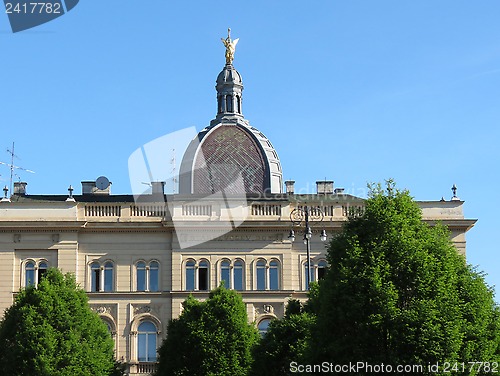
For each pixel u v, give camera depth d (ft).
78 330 197.26
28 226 240.94
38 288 199.11
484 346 156.76
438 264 153.69
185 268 243.40
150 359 238.89
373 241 156.04
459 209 247.09
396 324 146.92
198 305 204.95
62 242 242.37
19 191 266.77
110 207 245.45
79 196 262.47
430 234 161.07
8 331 194.59
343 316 150.71
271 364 182.60
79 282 241.35
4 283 239.30
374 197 162.09
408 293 152.46
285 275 242.99
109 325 239.30
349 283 152.15
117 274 242.37
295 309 191.83
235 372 198.29
